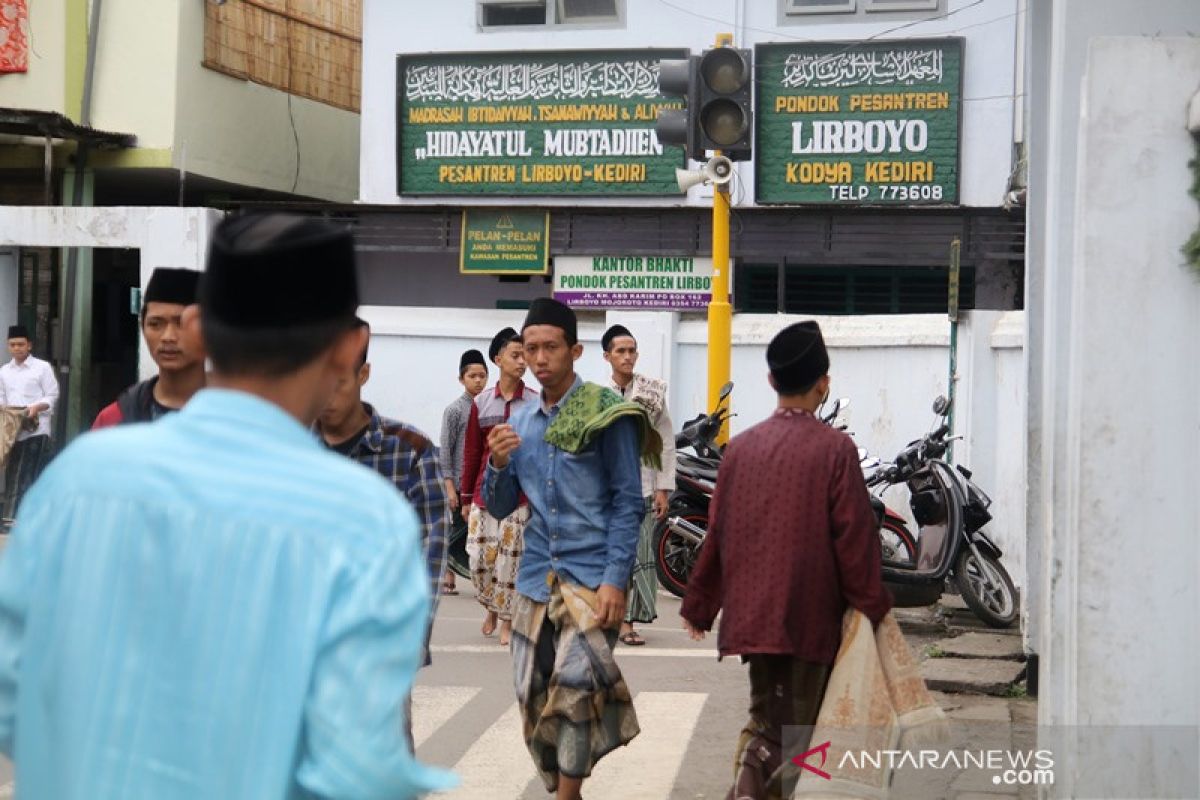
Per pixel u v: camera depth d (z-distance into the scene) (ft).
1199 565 15.75
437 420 51.29
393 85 58.65
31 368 49.85
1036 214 27.50
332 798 6.79
